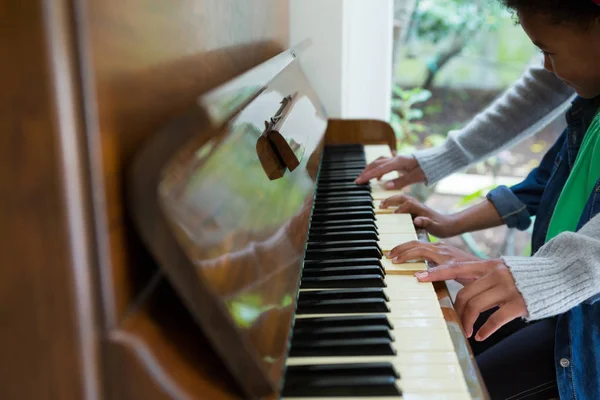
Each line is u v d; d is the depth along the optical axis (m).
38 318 0.46
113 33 0.48
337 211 1.16
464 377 0.64
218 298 0.50
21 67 0.41
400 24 2.53
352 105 2.05
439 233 1.36
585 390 1.03
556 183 1.26
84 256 0.46
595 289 0.84
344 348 0.68
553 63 1.04
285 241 0.78
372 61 2.04
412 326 0.74
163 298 0.55
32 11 0.41
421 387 0.63
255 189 0.71
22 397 0.48
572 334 1.04
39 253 0.45
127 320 0.49
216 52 0.88
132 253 0.52
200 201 0.53
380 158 1.42
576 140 1.22
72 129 0.43
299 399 0.61
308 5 1.79
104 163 0.46
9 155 0.43
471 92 2.71
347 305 0.78
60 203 0.44
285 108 1.01
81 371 0.47
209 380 0.52
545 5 0.95
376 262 0.92
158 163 0.46
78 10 0.43
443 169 1.47
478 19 2.57
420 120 2.73
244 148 0.71
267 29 1.35
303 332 0.71
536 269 0.85
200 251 0.50
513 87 1.52
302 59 1.83
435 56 2.66
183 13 0.70
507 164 2.70
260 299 0.62
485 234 2.52
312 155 1.15
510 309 0.82
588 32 0.95
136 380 0.48
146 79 0.57
